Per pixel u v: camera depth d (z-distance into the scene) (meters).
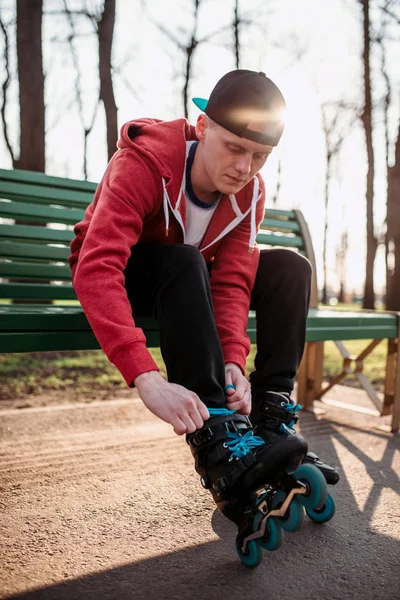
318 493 0.93
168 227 1.37
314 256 2.69
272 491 1.02
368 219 13.46
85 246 1.17
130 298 1.39
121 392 3.12
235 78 1.18
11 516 1.30
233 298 1.39
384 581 1.05
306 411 2.65
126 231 1.21
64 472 1.62
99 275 1.11
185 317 1.11
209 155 1.25
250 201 1.46
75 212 2.01
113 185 1.24
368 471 1.73
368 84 12.71
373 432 2.28
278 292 1.40
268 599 0.97
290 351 1.38
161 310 1.15
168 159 1.30
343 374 2.53
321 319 2.05
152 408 1.00
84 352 5.14
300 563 1.11
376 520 1.34
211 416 1.08
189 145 1.38
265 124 1.16
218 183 1.26
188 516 1.34
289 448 0.97
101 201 1.24
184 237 1.42
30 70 6.21
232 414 1.10
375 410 2.70
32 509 1.35
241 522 1.07
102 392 3.10
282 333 1.39
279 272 1.41
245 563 1.08
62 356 4.79
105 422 2.26
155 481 1.58
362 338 2.19
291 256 1.43
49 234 1.94
